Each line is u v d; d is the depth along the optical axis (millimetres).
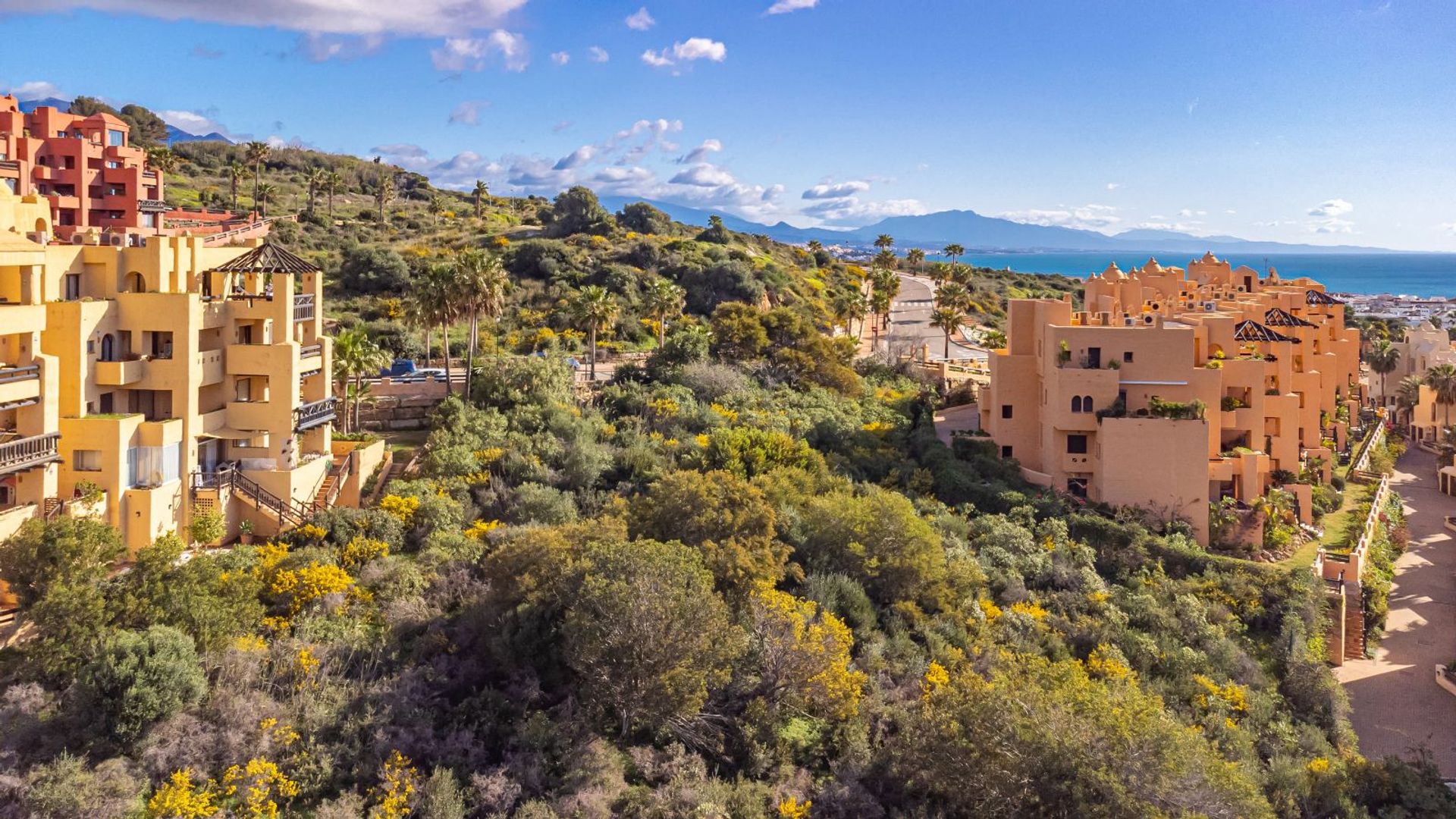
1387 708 40062
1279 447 58062
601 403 55594
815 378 69375
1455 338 150000
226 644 24984
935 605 36531
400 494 38812
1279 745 32750
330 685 24766
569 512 38062
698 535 33844
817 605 32750
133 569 26469
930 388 74562
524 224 133625
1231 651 38312
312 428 40688
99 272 35344
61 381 32719
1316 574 45906
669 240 119375
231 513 36594
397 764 22484
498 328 83562
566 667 27578
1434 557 57969
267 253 39125
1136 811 22156
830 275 141750
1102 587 42094
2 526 28844
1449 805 29641
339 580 29578
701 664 25688
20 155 73875
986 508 49125
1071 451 52938
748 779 25484
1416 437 92812
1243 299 86688
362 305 85688
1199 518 49812
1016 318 57875
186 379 34969
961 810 24719
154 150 120625
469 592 30766
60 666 23094
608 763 24547
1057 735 23641
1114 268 98500
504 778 22938
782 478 42656
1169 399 52344
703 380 60625
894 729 28094
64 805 18875
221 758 21656
